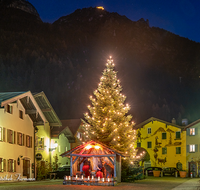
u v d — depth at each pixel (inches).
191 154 2065.7
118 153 842.2
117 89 1120.2
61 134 1819.6
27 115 1362.0
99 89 1107.3
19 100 1283.2
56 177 1481.3
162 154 2174.0
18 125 1264.8
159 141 2193.7
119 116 1082.1
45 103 1553.9
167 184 906.1
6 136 1151.0
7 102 1119.6
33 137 1421.0
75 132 1984.5
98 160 891.4
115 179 829.2
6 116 1160.2
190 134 2086.6
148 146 2234.3
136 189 692.1
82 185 790.5
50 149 1620.3
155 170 1849.2
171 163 2129.7
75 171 887.1
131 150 1093.1
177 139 2129.7
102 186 766.5
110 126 1029.8
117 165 910.4
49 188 689.0
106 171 852.0
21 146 1279.5
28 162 1358.3
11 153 1184.2
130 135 1092.5
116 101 1114.1
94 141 847.7
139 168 1137.4
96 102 1090.1
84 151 893.2
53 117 1624.0
